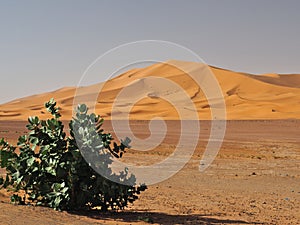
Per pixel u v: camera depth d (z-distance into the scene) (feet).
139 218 29.66
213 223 29.60
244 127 170.30
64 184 30.73
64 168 30.81
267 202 39.47
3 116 325.83
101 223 27.66
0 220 26.25
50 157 31.07
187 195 42.57
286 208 36.70
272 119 234.38
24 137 32.01
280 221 31.27
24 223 25.91
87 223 27.27
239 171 61.21
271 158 76.79
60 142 31.19
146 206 36.17
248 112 268.21
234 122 203.10
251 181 52.65
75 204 31.48
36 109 352.08
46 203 32.48
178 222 29.40
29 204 33.14
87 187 31.50
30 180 31.76
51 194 30.99
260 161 72.59
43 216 28.40
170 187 47.57
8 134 130.00
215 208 36.01
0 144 32.27
